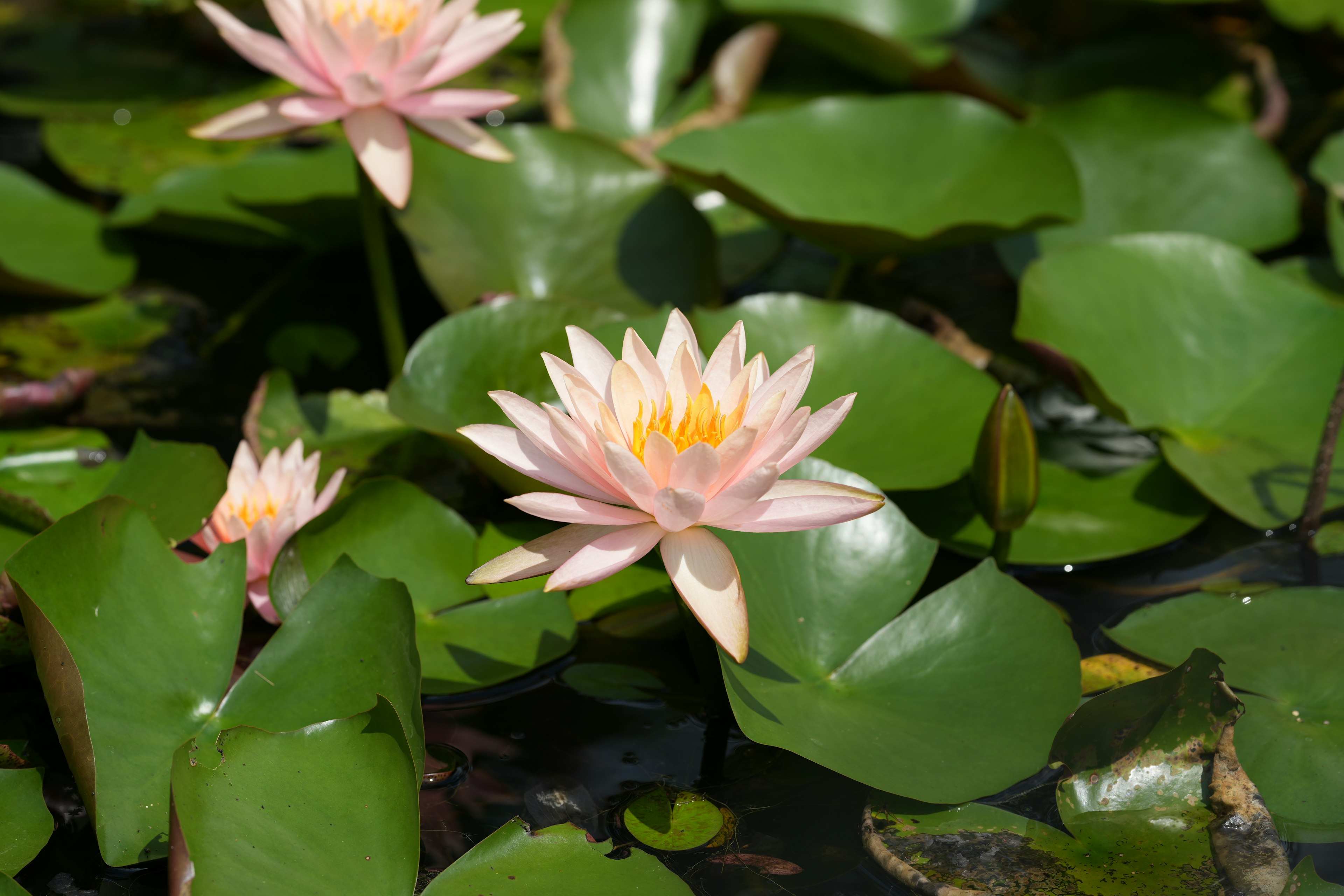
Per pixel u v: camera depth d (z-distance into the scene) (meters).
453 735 1.50
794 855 1.46
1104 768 1.47
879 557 1.52
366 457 1.64
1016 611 1.51
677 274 1.74
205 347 1.73
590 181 1.76
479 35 1.63
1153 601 1.56
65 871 1.45
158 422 1.66
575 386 1.45
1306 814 1.46
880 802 1.47
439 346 1.60
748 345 1.63
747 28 2.52
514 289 1.72
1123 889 1.44
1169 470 1.63
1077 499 1.61
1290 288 1.67
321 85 1.62
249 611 1.55
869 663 1.50
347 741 1.45
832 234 1.69
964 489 1.62
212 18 1.60
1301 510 1.59
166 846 1.44
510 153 1.69
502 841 1.44
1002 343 1.74
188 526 1.53
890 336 1.64
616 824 1.46
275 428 1.65
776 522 1.45
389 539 1.55
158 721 1.46
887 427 1.61
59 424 1.65
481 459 1.58
